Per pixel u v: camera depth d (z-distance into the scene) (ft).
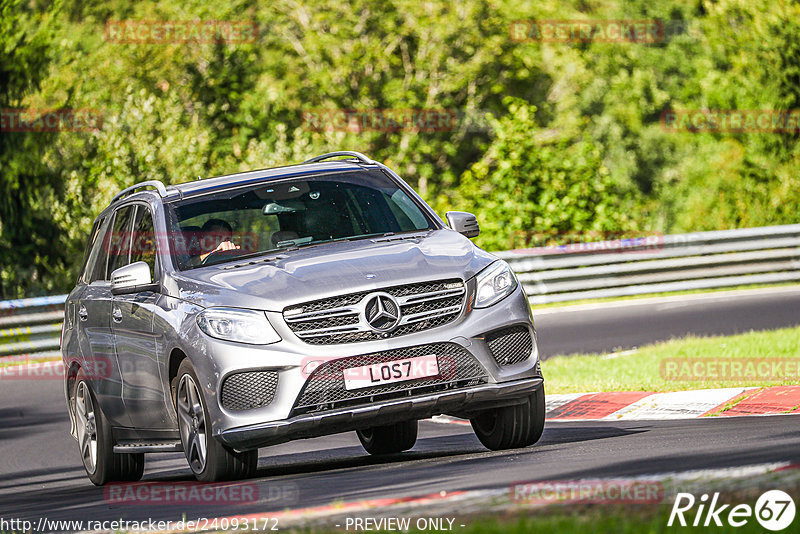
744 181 295.89
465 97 369.09
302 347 64.44
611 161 392.88
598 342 149.18
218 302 66.74
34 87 277.64
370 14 363.35
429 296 66.33
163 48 343.26
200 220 75.05
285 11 368.27
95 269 85.51
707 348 120.26
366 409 64.28
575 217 224.94
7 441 115.34
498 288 68.44
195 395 67.77
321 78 356.18
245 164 286.87
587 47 386.32
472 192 232.32
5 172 268.62
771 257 211.00
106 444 81.25
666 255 207.62
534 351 69.21
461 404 66.33
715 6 311.27
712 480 46.60
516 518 42.75
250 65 358.23
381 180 80.07
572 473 54.80
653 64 400.88
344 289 65.41
